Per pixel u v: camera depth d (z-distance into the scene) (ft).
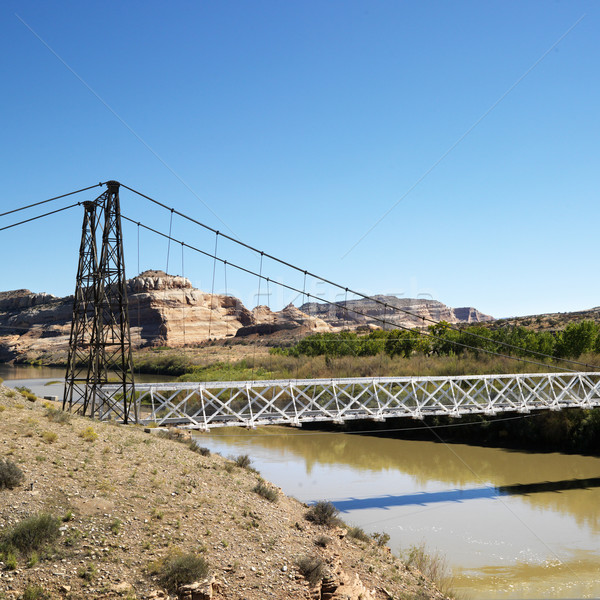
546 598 71.15
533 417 184.14
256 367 301.63
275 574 50.93
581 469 148.25
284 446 174.40
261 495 71.05
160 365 421.18
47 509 49.34
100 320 106.83
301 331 572.92
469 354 259.60
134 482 60.08
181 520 55.01
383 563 66.95
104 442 70.33
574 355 237.25
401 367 255.91
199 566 46.47
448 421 197.98
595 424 169.07
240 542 54.65
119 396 108.99
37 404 80.48
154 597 42.34
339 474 137.90
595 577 78.59
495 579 76.89
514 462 157.38
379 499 115.85
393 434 203.62
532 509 111.24
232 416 121.29
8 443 59.62
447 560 83.20
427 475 139.85
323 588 51.62
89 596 40.91
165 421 109.40
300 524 65.72
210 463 77.92
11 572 41.11
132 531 50.29
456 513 107.45
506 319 542.98
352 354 302.04
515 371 216.74
